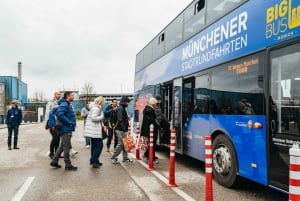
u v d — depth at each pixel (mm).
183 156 12953
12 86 52562
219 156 7867
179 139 10750
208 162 5582
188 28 10359
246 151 6738
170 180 7789
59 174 9102
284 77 5656
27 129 33188
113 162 10930
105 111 13930
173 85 11523
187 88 10195
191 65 9914
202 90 9016
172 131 7820
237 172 7121
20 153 13477
